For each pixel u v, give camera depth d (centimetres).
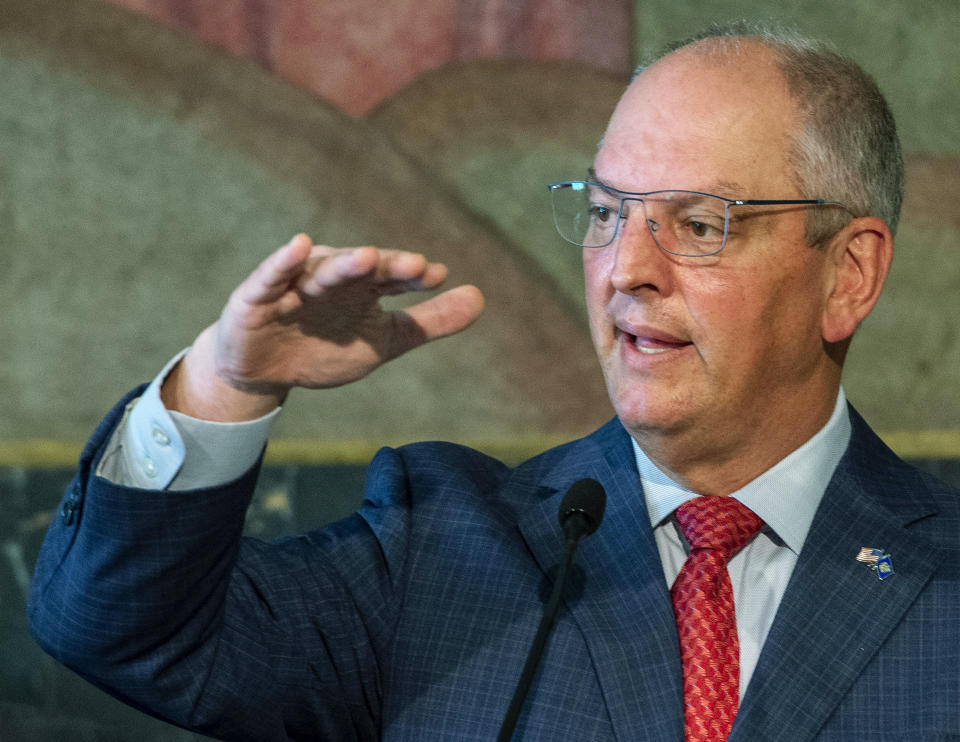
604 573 491
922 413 1105
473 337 1135
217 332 400
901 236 1116
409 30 1151
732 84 484
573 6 1145
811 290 487
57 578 432
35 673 1134
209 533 418
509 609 489
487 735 461
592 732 452
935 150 1119
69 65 1154
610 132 498
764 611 481
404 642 492
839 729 441
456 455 571
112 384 1145
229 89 1152
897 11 1123
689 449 488
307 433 1136
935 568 473
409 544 518
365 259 357
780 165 478
